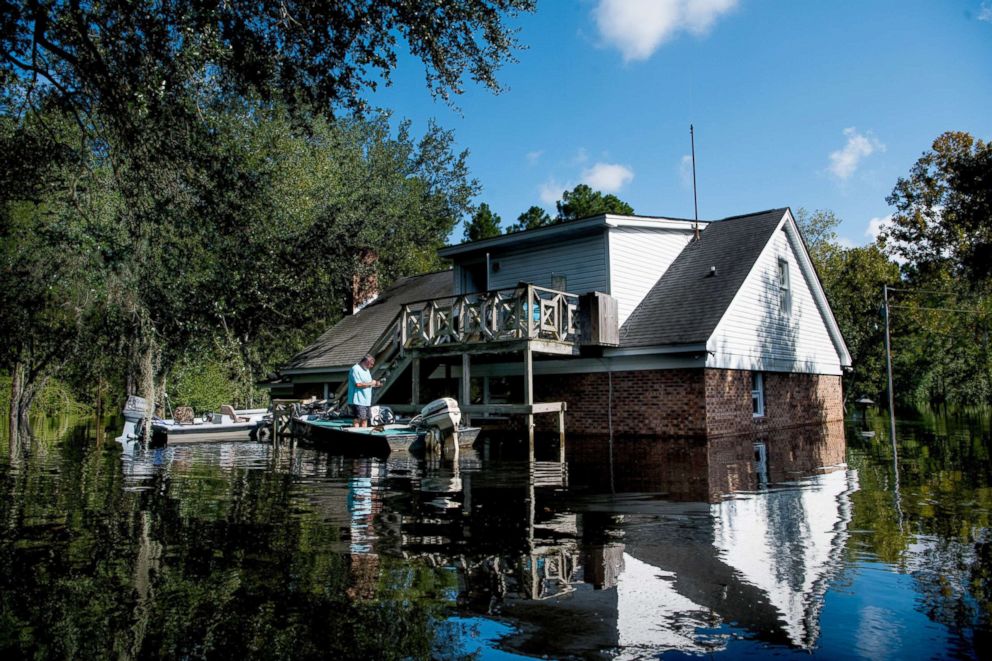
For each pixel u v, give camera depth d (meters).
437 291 20.89
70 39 8.70
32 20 8.49
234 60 8.84
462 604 3.12
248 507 5.81
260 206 14.34
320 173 23.05
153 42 8.59
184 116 10.27
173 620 2.94
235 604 3.15
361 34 8.88
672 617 2.94
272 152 19.23
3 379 26.23
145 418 15.89
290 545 4.30
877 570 3.62
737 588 3.33
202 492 6.80
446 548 4.20
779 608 3.04
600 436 14.74
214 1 8.04
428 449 11.38
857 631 2.76
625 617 2.94
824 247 35.28
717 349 13.93
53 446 14.33
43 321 18.47
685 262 17.14
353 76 9.45
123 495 6.62
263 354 25.86
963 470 8.05
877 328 30.16
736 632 2.76
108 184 12.20
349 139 28.81
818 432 15.38
